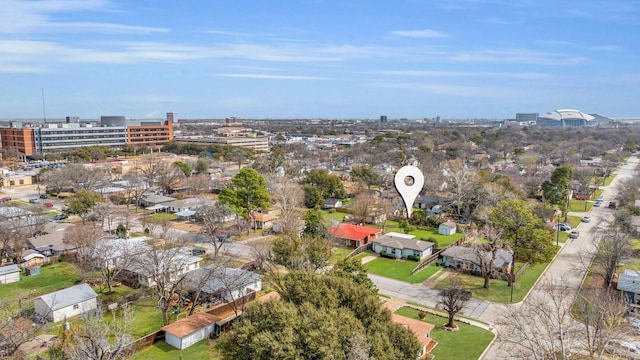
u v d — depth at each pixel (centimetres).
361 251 7825
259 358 2992
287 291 3700
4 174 14150
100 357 3225
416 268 6838
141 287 5919
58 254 7156
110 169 15350
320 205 10962
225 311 5116
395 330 3322
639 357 3894
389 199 11100
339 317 3209
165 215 10231
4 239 6700
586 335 3888
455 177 10731
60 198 11819
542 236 6322
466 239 8319
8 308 4844
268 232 8825
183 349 4334
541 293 5903
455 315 5241
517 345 4419
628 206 9481
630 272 6184
